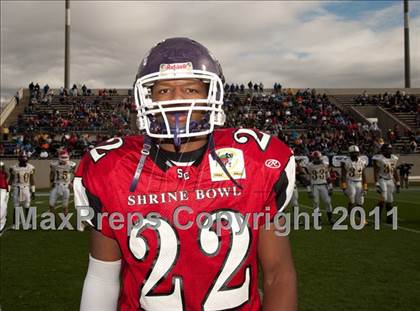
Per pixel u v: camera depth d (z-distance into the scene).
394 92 29.86
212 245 1.23
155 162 1.29
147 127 1.33
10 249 6.09
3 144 21.12
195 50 1.36
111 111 25.80
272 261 1.32
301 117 25.67
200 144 1.35
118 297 1.38
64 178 8.73
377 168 8.62
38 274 4.72
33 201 13.09
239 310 1.24
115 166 1.30
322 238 6.72
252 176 1.30
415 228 7.66
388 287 4.13
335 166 19.59
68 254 5.75
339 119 25.48
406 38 33.62
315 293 3.96
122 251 1.27
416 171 20.48
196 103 1.33
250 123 24.97
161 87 1.35
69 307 3.67
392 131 25.19
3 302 3.80
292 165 1.38
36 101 26.80
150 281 1.23
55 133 22.89
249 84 29.09
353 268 4.84
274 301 1.29
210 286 1.23
